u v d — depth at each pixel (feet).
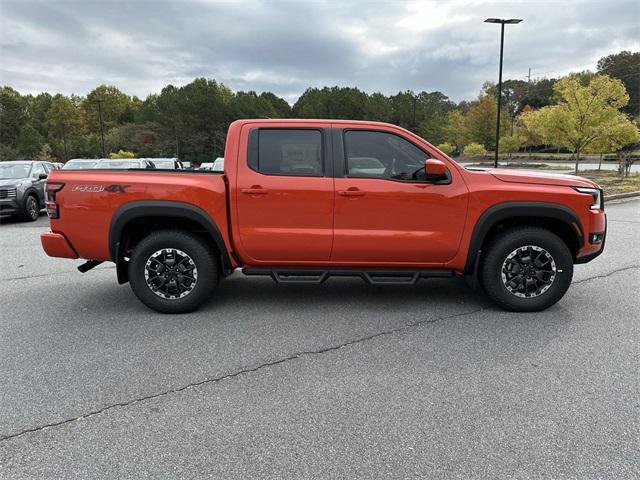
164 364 11.66
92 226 14.98
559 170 104.99
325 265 15.43
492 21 67.41
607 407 9.54
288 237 14.84
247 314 15.34
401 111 219.82
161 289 15.28
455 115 179.63
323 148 14.80
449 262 15.21
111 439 8.61
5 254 26.05
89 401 9.93
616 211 41.24
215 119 245.24
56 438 8.65
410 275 15.29
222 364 11.64
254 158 14.84
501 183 14.80
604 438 8.52
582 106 72.33
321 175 14.78
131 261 15.10
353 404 9.73
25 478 7.57
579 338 13.11
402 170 14.97
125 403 9.84
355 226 14.82
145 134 242.58
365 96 254.06
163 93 262.67
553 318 14.75
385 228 14.82
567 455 8.06
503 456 8.04
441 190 14.70
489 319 14.73
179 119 241.96
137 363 11.72
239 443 8.46
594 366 11.37
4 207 39.34
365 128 14.89
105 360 11.90
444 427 8.89
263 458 8.04
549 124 75.51
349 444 8.41
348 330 13.85
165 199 14.76
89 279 20.31
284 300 16.85
